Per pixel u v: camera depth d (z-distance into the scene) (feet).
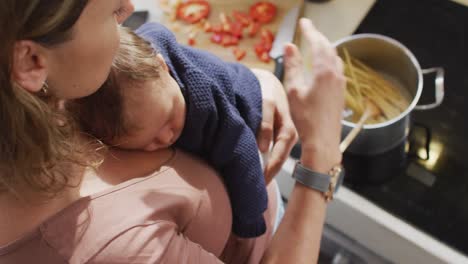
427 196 2.70
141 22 3.46
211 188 1.74
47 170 1.25
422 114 2.91
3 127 1.12
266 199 1.99
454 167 2.74
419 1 3.30
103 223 1.34
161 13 3.58
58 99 1.34
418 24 3.20
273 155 2.25
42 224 1.27
